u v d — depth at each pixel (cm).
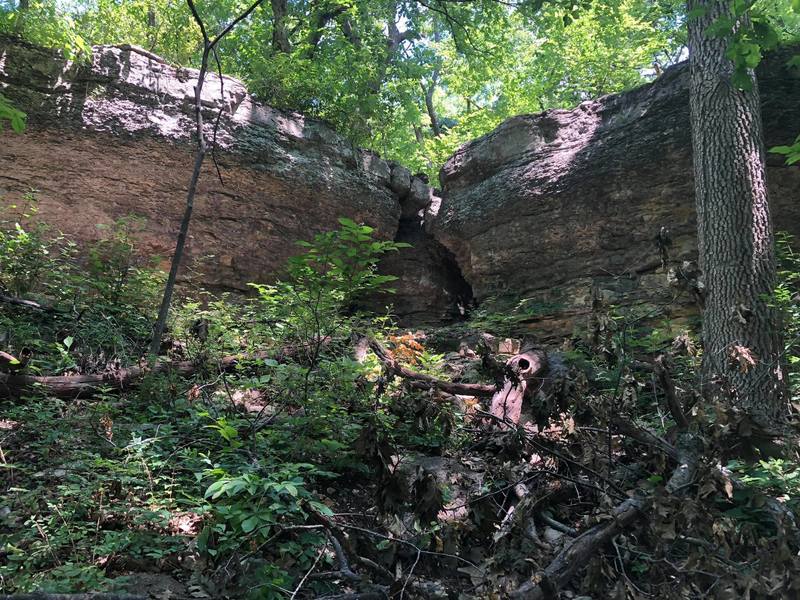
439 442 514
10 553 311
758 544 311
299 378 508
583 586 304
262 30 1371
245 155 1011
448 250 1193
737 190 651
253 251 1024
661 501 314
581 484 382
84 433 450
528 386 577
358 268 678
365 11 1520
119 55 934
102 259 859
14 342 589
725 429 353
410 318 1177
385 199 1165
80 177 891
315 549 345
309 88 1173
